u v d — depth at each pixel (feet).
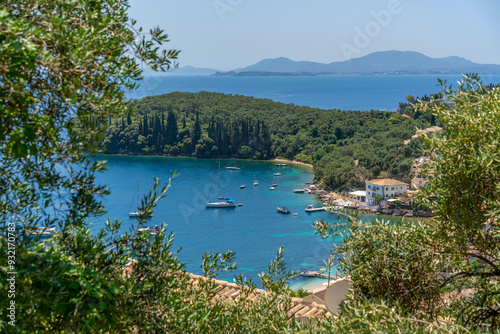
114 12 10.12
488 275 12.63
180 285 11.11
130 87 9.71
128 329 9.41
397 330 9.20
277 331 12.93
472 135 12.91
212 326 12.83
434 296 13.12
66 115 8.54
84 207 9.53
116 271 9.53
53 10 8.35
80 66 7.76
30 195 9.43
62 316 8.66
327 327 9.94
